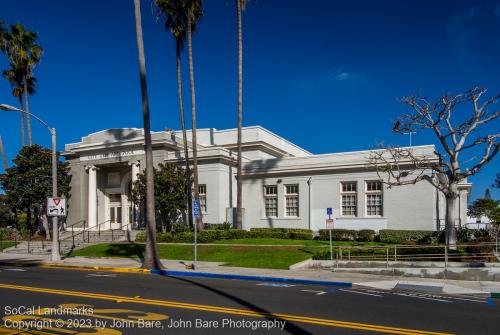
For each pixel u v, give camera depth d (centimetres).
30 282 1506
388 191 2931
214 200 3366
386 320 923
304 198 3250
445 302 1196
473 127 2114
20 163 3647
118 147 3719
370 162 2586
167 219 3300
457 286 1511
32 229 3925
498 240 2120
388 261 1873
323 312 1001
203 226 3231
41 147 3753
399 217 2880
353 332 812
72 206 3916
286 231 3062
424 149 2831
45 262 2311
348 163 3080
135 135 3806
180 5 3228
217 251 2430
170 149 3644
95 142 3994
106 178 3981
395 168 2902
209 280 1653
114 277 1711
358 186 3052
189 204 3206
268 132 4328
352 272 1844
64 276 1727
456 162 2150
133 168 3631
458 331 837
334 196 3136
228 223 3206
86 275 1780
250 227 3434
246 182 3506
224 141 4219
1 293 1244
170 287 1401
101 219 3900
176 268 1977
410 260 1911
